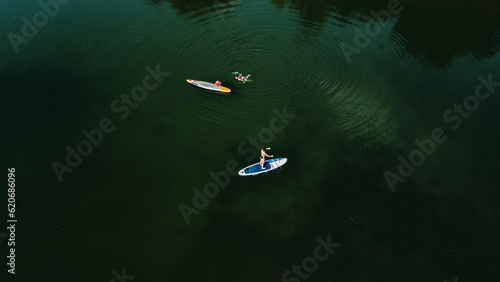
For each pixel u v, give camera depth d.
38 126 29.42
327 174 26.78
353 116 30.69
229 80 33.94
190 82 32.72
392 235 23.44
